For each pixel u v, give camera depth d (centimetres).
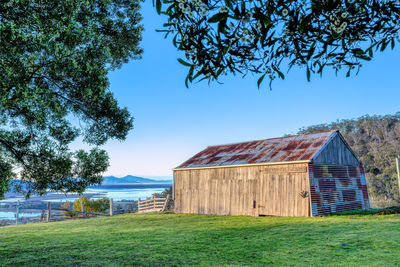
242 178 2162
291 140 2284
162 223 1820
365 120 8838
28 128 1024
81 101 980
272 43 214
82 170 1048
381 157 6875
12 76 687
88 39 846
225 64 226
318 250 886
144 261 859
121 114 1097
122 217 2392
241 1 183
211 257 875
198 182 2431
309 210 1794
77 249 1080
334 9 198
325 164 1962
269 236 1169
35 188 1019
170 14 205
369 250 839
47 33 711
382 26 215
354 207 2091
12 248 1153
